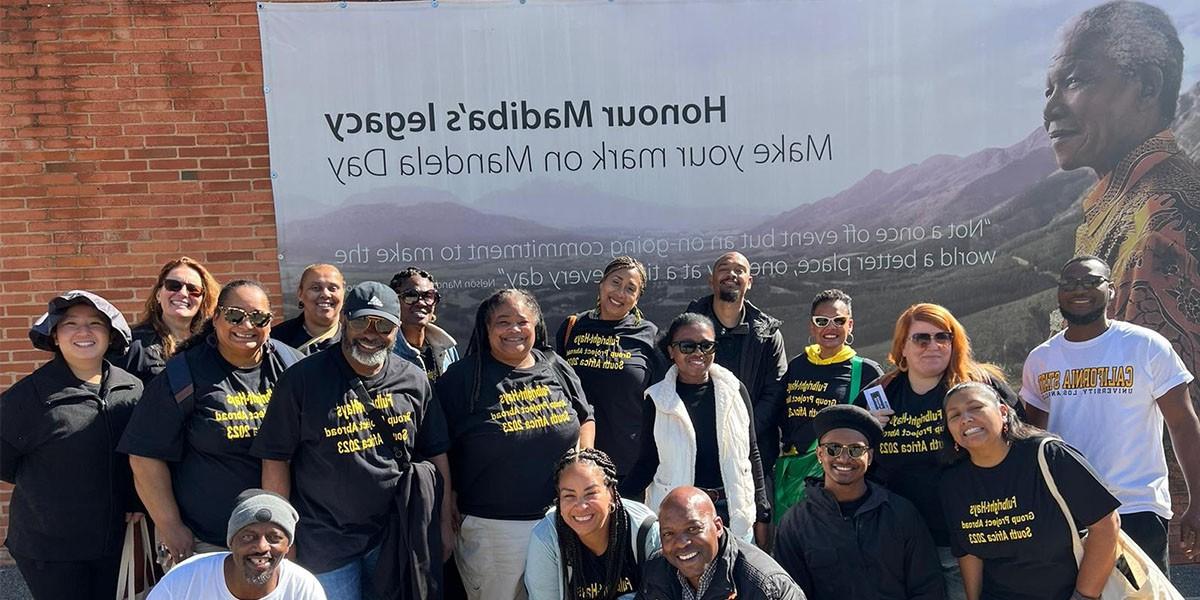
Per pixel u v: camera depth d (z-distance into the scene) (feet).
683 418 13.85
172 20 18.67
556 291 19.35
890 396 13.15
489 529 13.12
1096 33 19.17
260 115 18.90
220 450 12.23
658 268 19.38
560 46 18.99
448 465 13.08
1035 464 11.42
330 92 18.86
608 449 16.56
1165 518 13.07
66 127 18.72
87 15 18.60
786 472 15.12
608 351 16.58
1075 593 11.55
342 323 12.19
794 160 19.30
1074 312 13.20
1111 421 12.98
